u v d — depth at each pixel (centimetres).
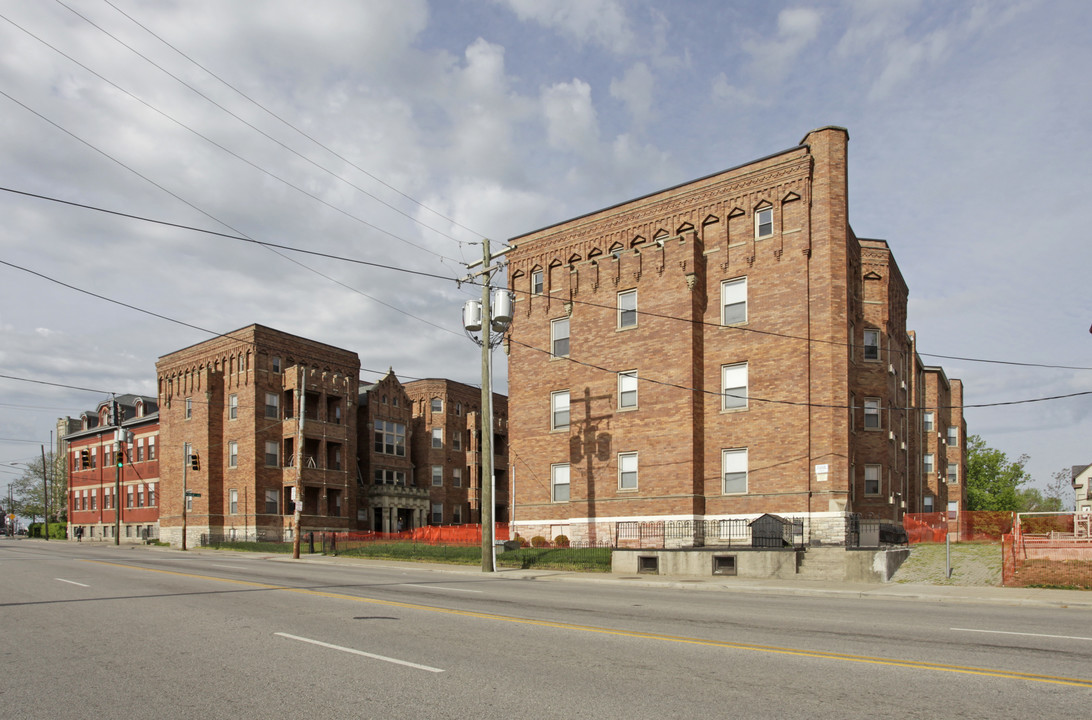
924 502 5281
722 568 2545
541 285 3788
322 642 1095
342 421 6128
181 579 2175
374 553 3759
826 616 1427
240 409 5766
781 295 3072
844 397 2917
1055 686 832
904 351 3925
